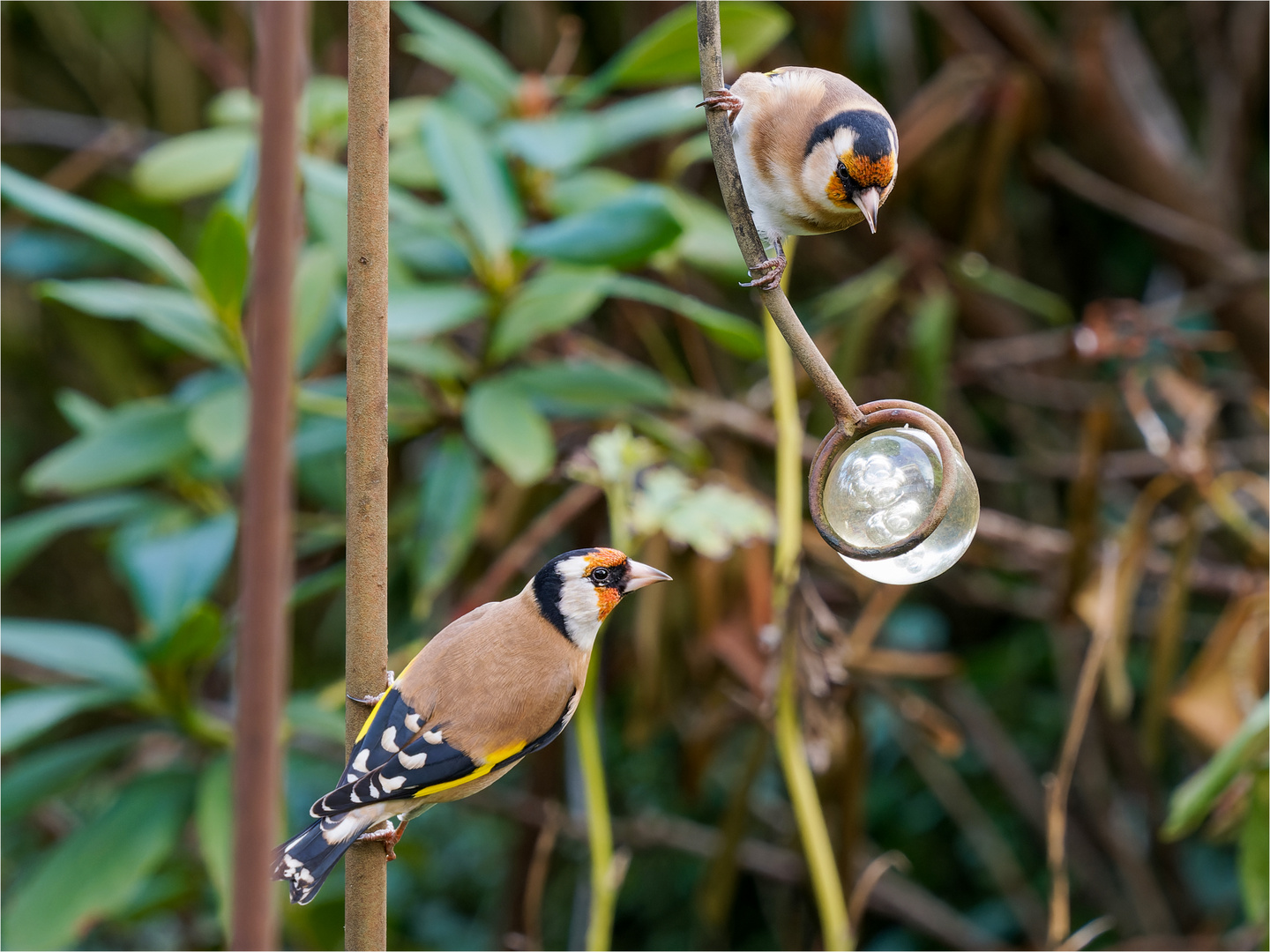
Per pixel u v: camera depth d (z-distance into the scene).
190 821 5.16
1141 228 5.70
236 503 4.64
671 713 4.56
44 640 3.95
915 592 6.75
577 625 3.76
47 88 7.07
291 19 3.56
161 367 5.83
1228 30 6.40
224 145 4.26
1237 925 6.20
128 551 4.26
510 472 3.88
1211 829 3.92
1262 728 3.80
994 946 6.05
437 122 3.95
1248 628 4.02
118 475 4.07
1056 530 6.73
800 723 3.86
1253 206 7.00
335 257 3.91
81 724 6.77
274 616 3.55
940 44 6.44
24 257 5.59
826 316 5.24
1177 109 7.45
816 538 4.48
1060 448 7.04
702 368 5.15
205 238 3.86
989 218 5.38
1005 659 6.58
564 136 3.93
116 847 3.90
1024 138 5.46
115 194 5.39
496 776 3.73
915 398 5.05
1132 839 6.51
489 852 6.88
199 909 5.26
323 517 5.07
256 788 3.55
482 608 3.77
